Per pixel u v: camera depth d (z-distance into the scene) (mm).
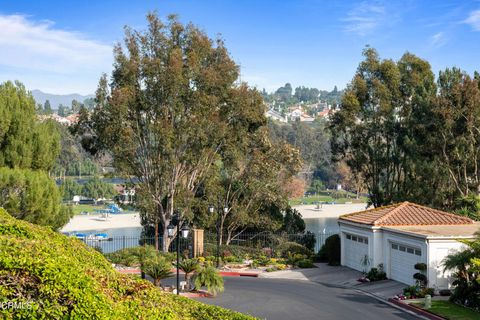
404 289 24297
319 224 96812
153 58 38656
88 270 9070
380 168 45969
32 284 6984
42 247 7840
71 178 144500
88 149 41469
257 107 41812
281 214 45719
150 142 39750
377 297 24625
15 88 32969
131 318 8242
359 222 30812
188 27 40188
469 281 22234
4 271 6895
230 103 39688
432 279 24703
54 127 34781
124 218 96000
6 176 28297
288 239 42594
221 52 40281
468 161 42062
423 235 24969
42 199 29641
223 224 45281
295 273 32031
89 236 67938
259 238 44875
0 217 11742
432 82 44000
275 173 44531
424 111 41719
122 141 37438
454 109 39531
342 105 45344
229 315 11555
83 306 7141
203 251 37531
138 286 9656
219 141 40500
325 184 158750
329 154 157500
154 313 8820
